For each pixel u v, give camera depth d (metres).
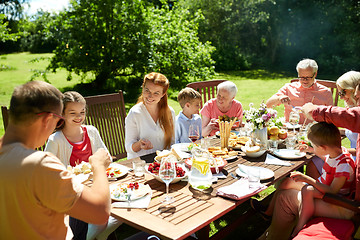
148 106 3.11
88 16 9.48
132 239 2.14
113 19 9.59
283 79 13.65
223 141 2.94
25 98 1.28
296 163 2.63
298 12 17.19
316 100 4.17
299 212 2.35
